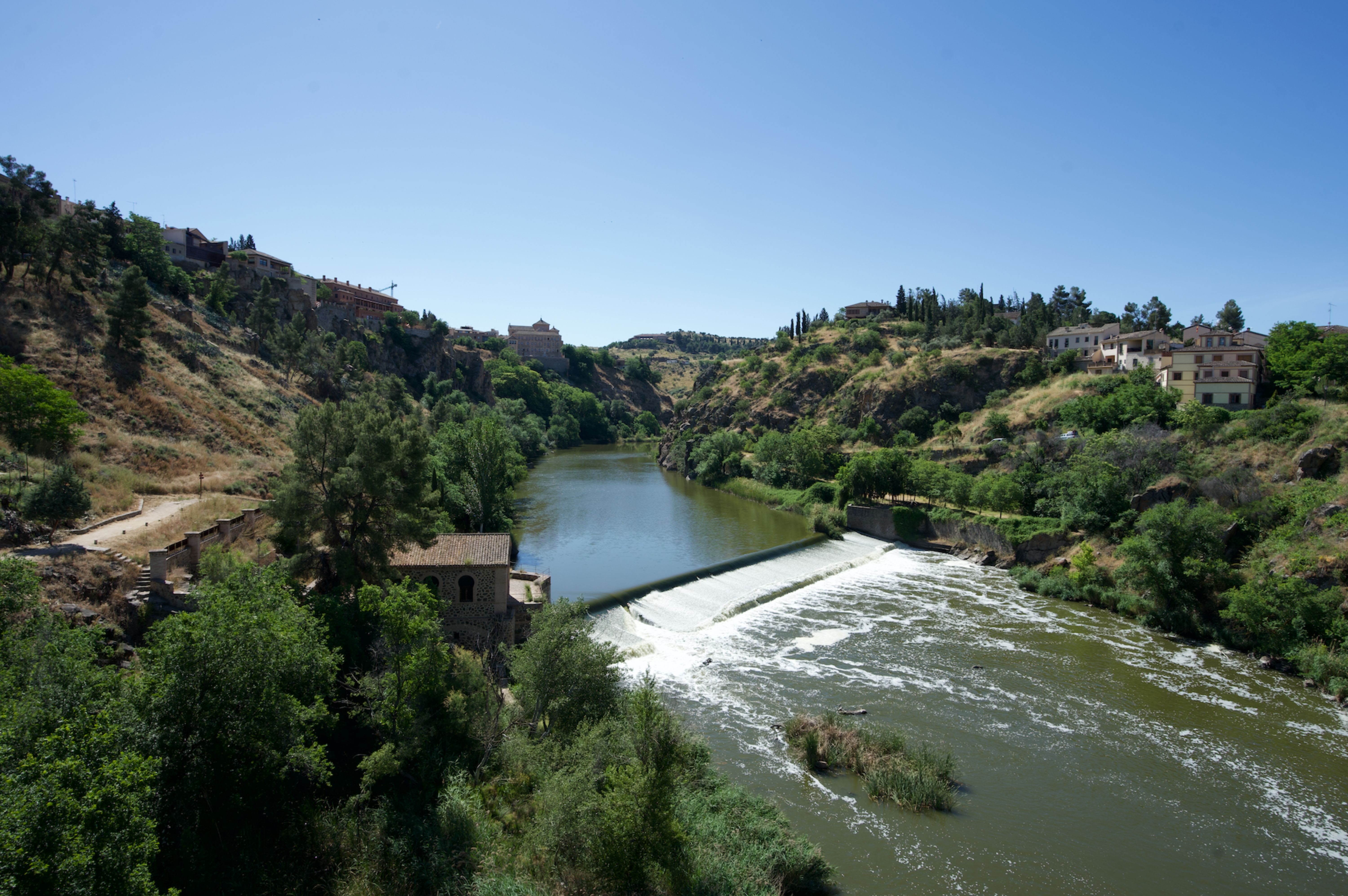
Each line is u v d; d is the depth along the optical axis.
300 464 42.22
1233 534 58.97
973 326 157.62
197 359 87.50
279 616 26.81
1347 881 28.25
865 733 37.19
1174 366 94.56
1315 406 71.44
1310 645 48.00
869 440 127.50
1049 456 86.44
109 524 42.31
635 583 62.56
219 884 22.81
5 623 23.30
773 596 64.12
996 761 36.44
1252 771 35.75
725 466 131.62
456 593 44.28
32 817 15.26
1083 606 62.62
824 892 26.75
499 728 33.41
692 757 32.59
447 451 82.12
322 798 28.14
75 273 83.12
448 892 24.36
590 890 24.47
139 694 22.33
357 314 194.25
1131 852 29.66
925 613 60.44
